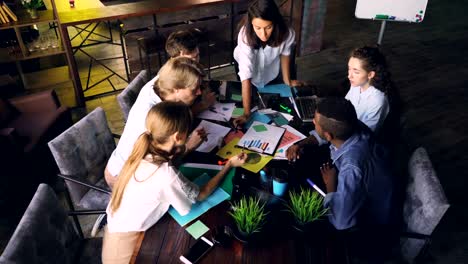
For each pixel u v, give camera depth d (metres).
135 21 4.15
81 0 4.57
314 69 4.92
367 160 1.70
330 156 2.05
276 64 2.74
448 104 4.21
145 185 1.57
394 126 2.40
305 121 2.35
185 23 4.50
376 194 1.73
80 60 5.10
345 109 1.68
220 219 1.67
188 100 2.02
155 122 1.53
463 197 2.94
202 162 2.00
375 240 1.87
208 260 1.49
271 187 1.81
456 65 5.13
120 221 1.66
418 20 4.28
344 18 6.77
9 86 3.94
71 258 1.85
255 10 2.29
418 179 1.91
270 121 2.36
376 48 2.22
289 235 1.59
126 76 4.71
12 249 1.47
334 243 1.57
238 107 2.50
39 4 3.66
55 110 3.29
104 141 2.48
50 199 1.76
